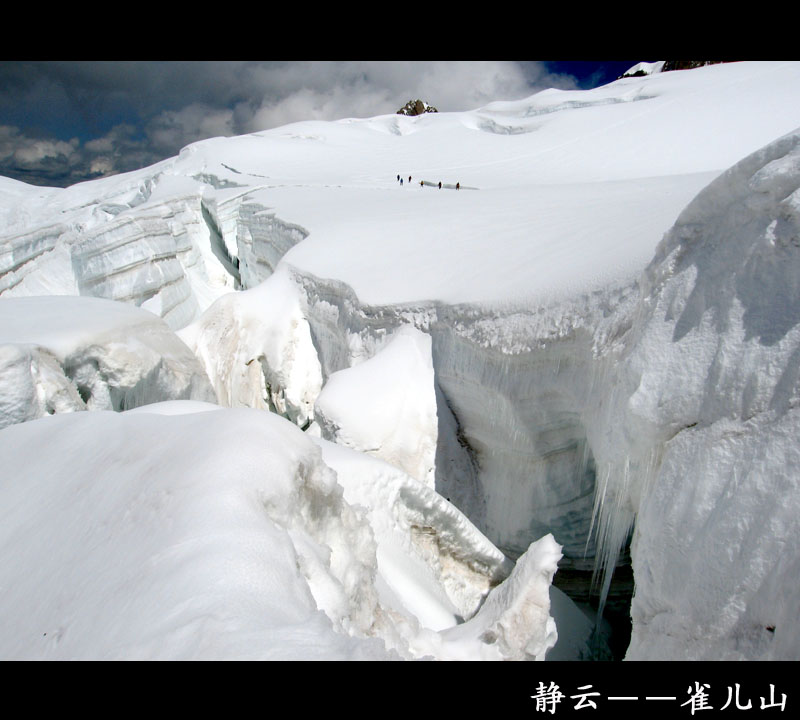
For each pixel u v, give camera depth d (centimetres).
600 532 421
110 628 169
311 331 988
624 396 360
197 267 1888
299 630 155
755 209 309
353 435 622
